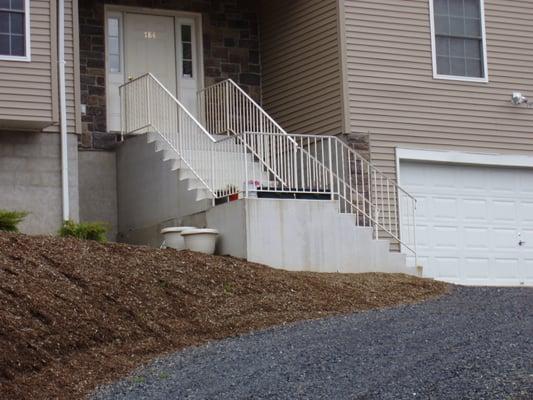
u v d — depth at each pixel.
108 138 19.39
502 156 19.86
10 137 17.02
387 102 18.86
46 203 17.06
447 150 19.33
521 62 20.36
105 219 19.06
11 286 11.76
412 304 14.05
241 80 20.89
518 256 19.86
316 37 19.28
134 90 19.17
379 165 18.61
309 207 15.88
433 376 9.38
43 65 16.98
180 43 20.78
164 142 17.77
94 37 19.88
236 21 21.05
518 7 20.48
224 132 19.66
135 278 13.09
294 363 10.23
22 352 10.45
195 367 10.39
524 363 9.68
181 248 15.90
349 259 16.12
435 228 19.11
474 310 13.18
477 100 19.80
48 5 17.16
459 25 19.88
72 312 11.65
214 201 16.22
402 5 19.30
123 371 10.47
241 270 14.41
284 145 17.23
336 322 12.61
